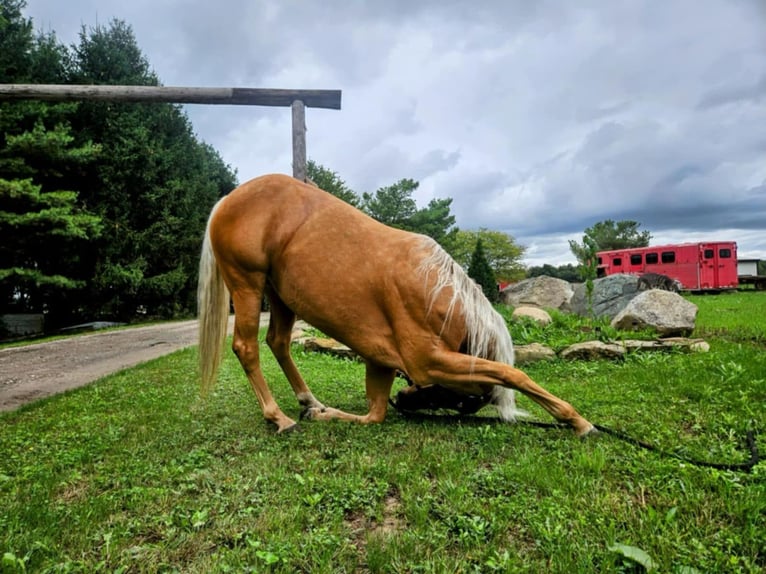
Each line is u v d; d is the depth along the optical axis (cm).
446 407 424
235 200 402
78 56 2567
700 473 266
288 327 450
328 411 428
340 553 204
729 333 884
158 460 321
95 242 2283
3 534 223
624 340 749
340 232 396
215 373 426
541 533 210
